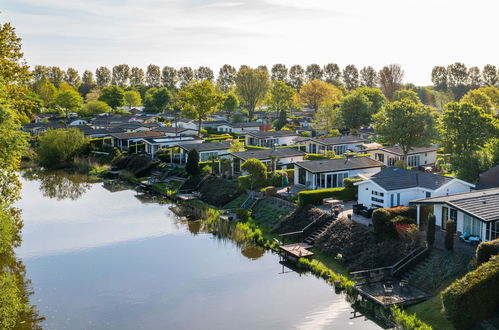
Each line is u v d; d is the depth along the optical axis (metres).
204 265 45.06
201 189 72.00
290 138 105.62
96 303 37.12
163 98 194.88
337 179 61.72
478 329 28.69
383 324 32.25
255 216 57.31
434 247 37.97
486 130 65.38
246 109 196.38
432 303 32.41
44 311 35.72
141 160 91.44
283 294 37.88
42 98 199.12
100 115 177.00
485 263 30.39
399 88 157.88
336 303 35.84
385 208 43.81
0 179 43.38
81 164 100.44
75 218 62.22
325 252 44.50
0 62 46.97
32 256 47.81
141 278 42.09
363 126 119.25
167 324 33.62
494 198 39.44
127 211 65.75
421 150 80.81
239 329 32.56
